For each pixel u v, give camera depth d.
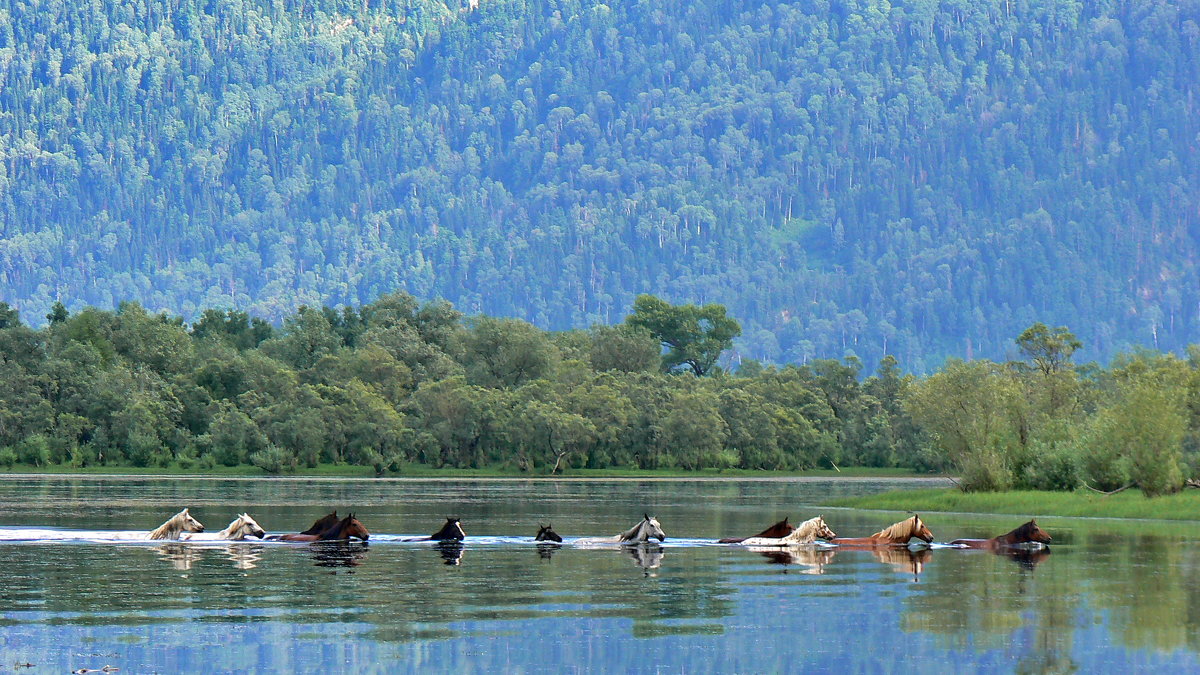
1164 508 129.12
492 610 54.47
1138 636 49.00
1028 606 56.19
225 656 44.59
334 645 46.62
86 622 50.75
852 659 44.91
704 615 53.53
